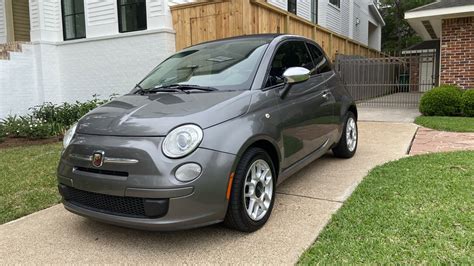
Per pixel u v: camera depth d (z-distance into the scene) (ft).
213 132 9.47
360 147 20.26
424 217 10.20
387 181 13.51
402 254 8.48
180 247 9.75
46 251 9.92
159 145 9.16
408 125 27.25
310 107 13.61
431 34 51.96
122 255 9.52
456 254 8.34
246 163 10.00
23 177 16.53
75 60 35.06
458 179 13.12
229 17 26.96
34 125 26.48
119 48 32.53
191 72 13.05
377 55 62.85
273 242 9.72
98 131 10.08
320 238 9.64
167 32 29.99
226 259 9.04
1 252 9.95
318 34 38.11
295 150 12.59
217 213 9.37
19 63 33.88
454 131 23.56
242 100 10.64
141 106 10.77
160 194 8.82
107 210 9.71
